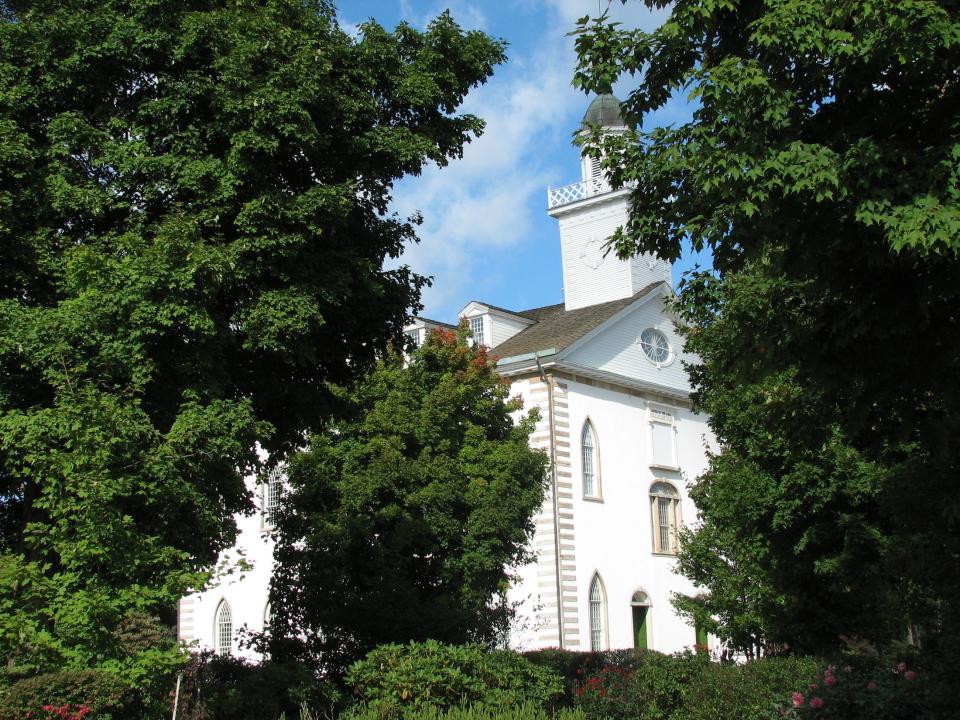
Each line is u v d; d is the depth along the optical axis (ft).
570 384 124.67
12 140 52.75
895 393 38.37
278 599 79.05
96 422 47.16
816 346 39.96
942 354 36.45
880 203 32.32
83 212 55.06
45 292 55.36
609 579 122.31
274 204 53.78
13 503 65.05
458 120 66.54
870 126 35.37
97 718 41.96
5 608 44.16
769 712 56.08
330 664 69.97
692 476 140.46
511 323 143.02
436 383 93.25
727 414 71.10
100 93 56.90
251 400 59.57
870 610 68.59
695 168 36.04
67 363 50.06
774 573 69.67
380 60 62.80
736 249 38.40
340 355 68.23
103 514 45.52
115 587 46.29
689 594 133.49
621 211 148.36
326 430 86.28
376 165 61.93
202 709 50.96
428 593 82.58
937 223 30.53
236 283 55.62
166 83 55.52
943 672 45.88
